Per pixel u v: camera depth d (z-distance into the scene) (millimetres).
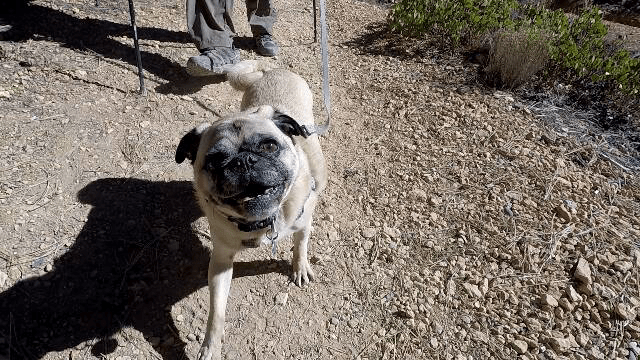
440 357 951
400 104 1601
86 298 998
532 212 1210
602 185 1266
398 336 985
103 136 1341
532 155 1358
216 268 947
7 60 1526
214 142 767
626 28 2035
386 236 1175
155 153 1328
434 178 1320
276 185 765
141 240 1117
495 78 1623
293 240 1110
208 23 1602
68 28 1746
